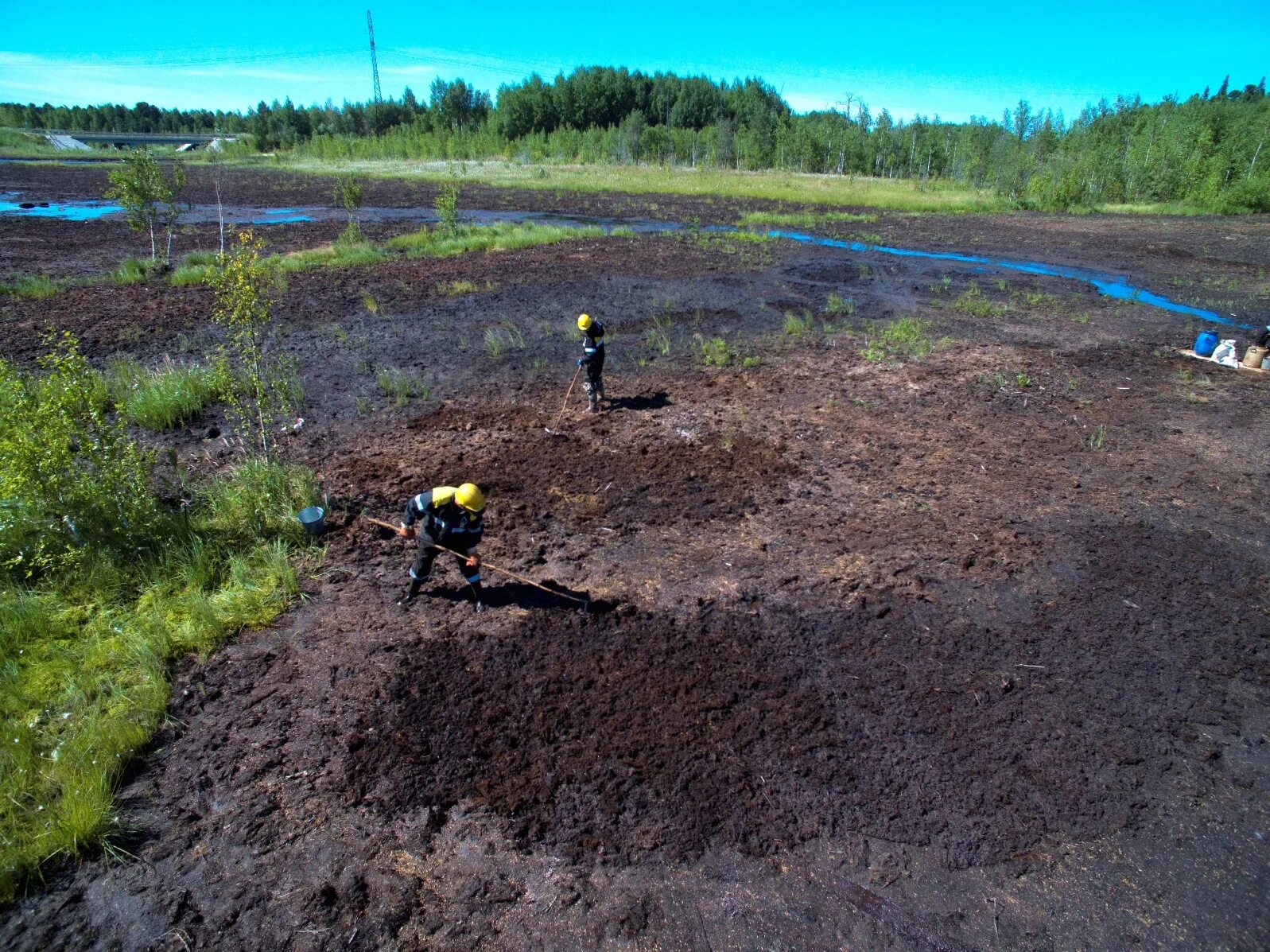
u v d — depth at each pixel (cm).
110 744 483
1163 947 401
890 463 953
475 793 473
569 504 831
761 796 479
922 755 513
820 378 1269
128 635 580
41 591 633
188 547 691
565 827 453
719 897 416
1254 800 491
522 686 561
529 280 1933
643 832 452
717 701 551
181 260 2206
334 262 2112
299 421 1023
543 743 513
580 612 647
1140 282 2162
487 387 1191
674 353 1389
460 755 500
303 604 647
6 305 1589
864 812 471
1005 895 425
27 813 438
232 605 626
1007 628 646
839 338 1514
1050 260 2486
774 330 1562
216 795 465
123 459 710
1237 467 969
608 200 4041
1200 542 788
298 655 586
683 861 436
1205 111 5212
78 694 523
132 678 547
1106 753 521
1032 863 444
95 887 409
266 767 485
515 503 829
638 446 983
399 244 2406
